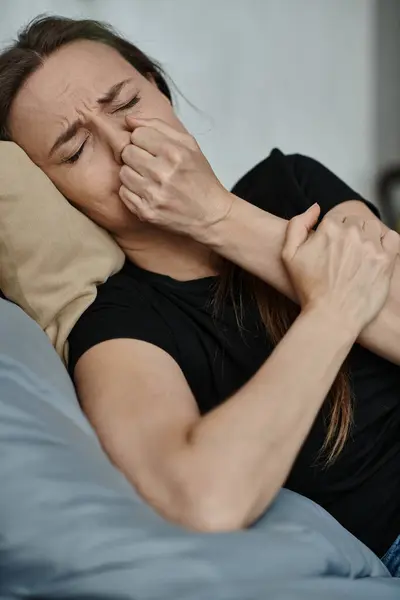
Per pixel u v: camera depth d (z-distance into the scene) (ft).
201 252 3.71
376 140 6.97
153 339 3.35
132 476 2.82
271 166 4.05
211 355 3.56
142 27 6.14
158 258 3.74
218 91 6.43
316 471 3.44
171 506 2.71
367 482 3.52
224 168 6.53
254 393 2.85
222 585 2.37
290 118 6.67
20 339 3.01
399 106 6.98
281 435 2.78
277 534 2.67
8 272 3.51
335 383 3.43
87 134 3.53
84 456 2.68
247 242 3.41
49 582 2.35
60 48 3.63
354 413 3.53
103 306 3.48
